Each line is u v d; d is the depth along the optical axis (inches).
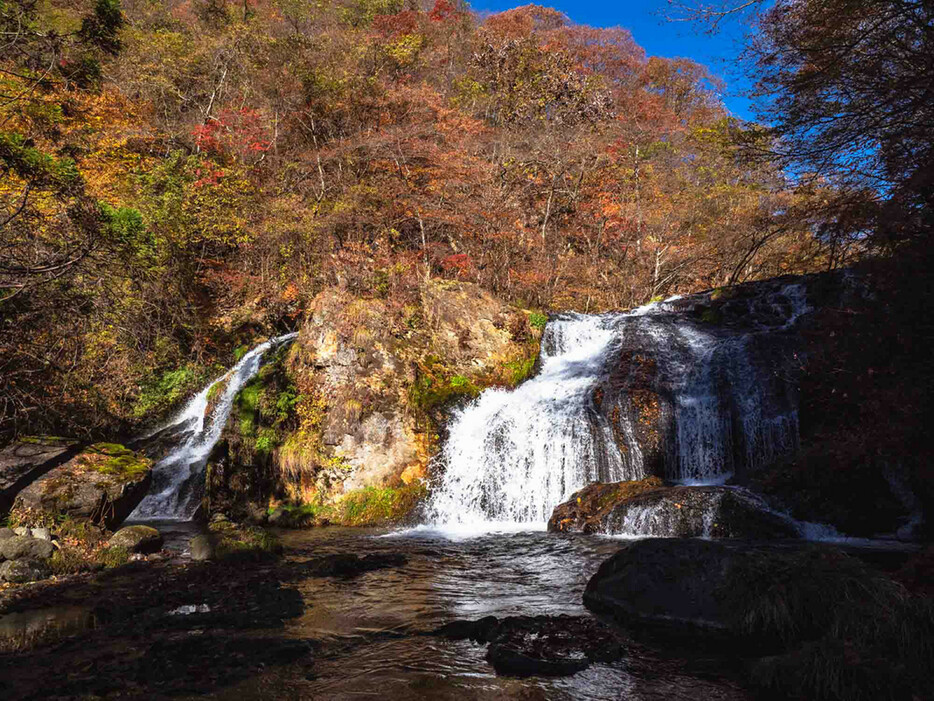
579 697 165.6
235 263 904.3
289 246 880.9
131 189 818.2
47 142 412.2
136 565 329.7
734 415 494.0
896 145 306.2
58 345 441.1
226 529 412.5
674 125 1231.5
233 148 950.4
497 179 1029.2
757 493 422.0
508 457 522.3
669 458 506.3
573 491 494.3
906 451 323.3
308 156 962.7
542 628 216.8
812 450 397.4
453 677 180.1
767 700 162.4
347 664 190.4
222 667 186.7
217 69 1115.3
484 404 578.6
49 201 415.8
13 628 226.5
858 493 395.2
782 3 318.0
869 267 316.2
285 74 1010.7
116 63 942.4
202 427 674.8
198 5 1264.8
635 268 1114.1
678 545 243.0
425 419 543.5
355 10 1445.6
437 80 1227.9
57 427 574.2
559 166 1079.6
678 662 188.7
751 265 993.5
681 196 1141.7
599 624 222.7
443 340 610.2
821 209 350.3
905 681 153.9
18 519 339.3
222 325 858.1
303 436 526.0
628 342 649.0
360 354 538.9
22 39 374.0
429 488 515.5
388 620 235.9
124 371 655.1
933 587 207.9
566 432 511.5
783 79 331.3
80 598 266.5
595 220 1153.4
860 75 309.1
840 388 347.9
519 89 1275.8
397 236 968.3
